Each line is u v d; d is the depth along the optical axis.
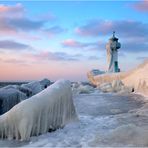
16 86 12.95
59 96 7.89
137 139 6.12
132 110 11.73
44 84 20.56
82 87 26.62
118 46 45.78
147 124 8.40
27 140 6.70
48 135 7.10
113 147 5.75
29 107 6.93
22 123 6.77
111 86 27.31
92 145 6.03
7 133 6.92
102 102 15.65
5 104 9.99
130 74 26.50
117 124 8.53
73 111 8.73
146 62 22.41
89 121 9.07
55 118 7.66
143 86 21.64
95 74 43.41
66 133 7.30
